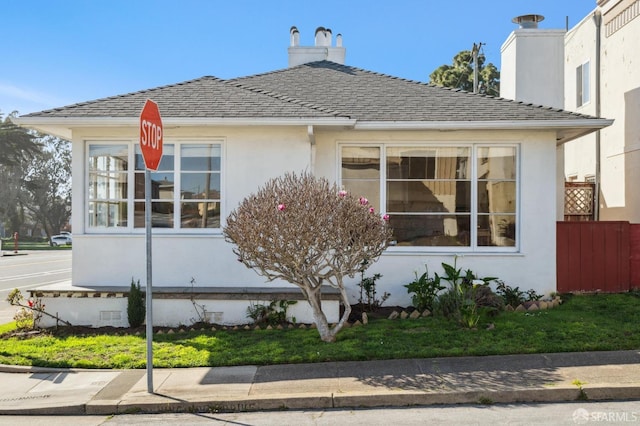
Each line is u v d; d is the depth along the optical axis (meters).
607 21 13.83
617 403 5.52
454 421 5.08
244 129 9.44
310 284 7.35
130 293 8.61
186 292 8.73
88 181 9.53
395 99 10.71
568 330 7.77
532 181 9.95
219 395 5.75
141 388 6.04
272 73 12.55
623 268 10.64
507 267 9.91
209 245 9.34
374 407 5.58
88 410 5.60
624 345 7.09
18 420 5.43
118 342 7.80
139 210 9.55
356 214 6.94
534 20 13.02
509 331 7.77
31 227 77.38
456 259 9.87
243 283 9.34
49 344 7.81
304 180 7.36
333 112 9.24
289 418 5.31
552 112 9.93
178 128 9.38
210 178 9.55
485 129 9.71
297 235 6.68
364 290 9.70
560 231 10.61
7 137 60.44
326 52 14.34
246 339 7.77
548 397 5.62
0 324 9.82
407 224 10.09
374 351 6.97
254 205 7.02
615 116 13.43
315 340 7.53
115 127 9.33
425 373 6.26
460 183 10.11
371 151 10.14
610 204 13.66
